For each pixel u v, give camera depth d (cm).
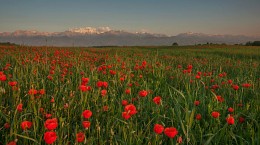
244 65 1523
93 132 379
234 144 399
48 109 495
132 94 615
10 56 1448
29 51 2047
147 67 1057
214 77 848
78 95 561
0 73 510
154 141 344
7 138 356
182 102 520
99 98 541
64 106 466
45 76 763
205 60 1820
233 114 485
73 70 927
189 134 361
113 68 984
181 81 805
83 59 1319
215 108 491
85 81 517
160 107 484
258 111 497
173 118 429
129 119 415
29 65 918
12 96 497
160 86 732
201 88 663
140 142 350
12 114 430
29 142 362
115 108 503
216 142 378
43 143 360
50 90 612
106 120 445
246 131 413
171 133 293
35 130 350
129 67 1027
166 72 999
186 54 3158
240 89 668
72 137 390
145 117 444
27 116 429
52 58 1339
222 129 374
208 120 466
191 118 372
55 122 297
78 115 468
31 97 455
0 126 416
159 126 302
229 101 584
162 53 3219
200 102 534
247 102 552
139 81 827
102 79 802
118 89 661
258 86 754
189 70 851
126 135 358
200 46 7094
